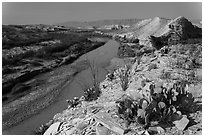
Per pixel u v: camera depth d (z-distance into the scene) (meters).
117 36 45.38
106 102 7.16
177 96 5.38
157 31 30.70
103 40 41.19
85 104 8.09
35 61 19.70
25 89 13.51
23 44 26.34
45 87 14.12
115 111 5.72
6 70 15.66
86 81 14.97
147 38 27.62
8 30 36.25
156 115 4.96
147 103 5.14
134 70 10.39
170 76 8.15
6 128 8.81
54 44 28.47
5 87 13.09
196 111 5.29
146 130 4.67
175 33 23.11
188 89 6.76
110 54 24.72
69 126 5.97
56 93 12.91
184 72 8.59
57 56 22.98
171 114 4.95
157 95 5.28
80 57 24.50
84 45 31.39
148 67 9.77
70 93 12.84
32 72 16.52
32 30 44.59
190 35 24.89
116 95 7.74
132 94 6.05
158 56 11.94
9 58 18.64
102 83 10.45
